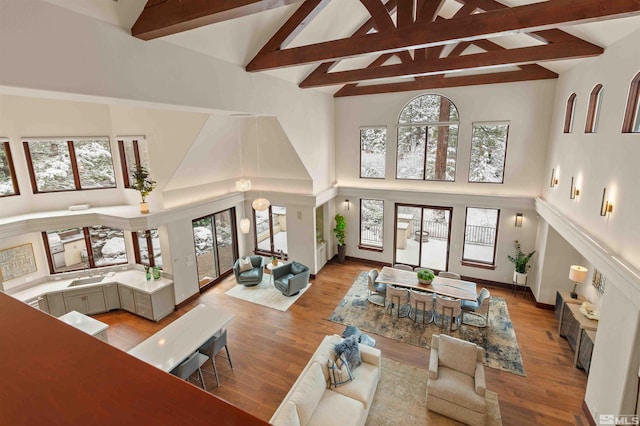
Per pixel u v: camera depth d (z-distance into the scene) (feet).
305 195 27.94
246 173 30.42
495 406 15.65
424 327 22.00
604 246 14.35
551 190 22.90
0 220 20.44
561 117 21.67
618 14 10.74
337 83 22.65
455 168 27.68
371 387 14.89
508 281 27.45
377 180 30.94
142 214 21.98
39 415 1.77
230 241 30.86
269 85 20.63
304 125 25.72
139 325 22.58
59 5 9.66
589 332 17.22
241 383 17.22
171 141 21.84
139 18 11.52
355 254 33.47
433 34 13.70
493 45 23.07
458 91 26.27
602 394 13.79
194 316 18.21
